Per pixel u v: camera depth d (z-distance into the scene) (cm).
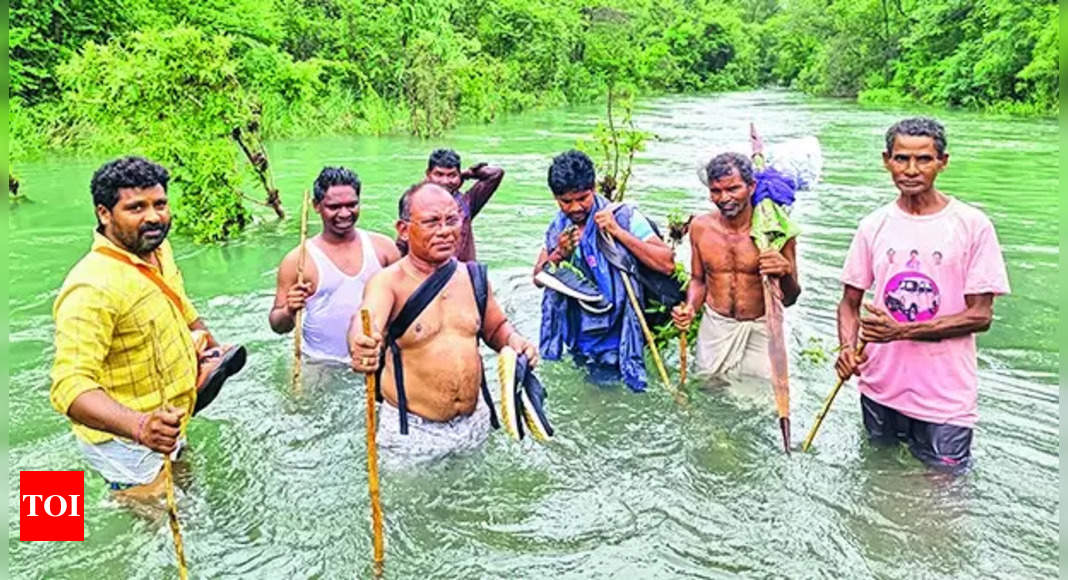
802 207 968
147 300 341
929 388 373
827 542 319
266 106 1706
